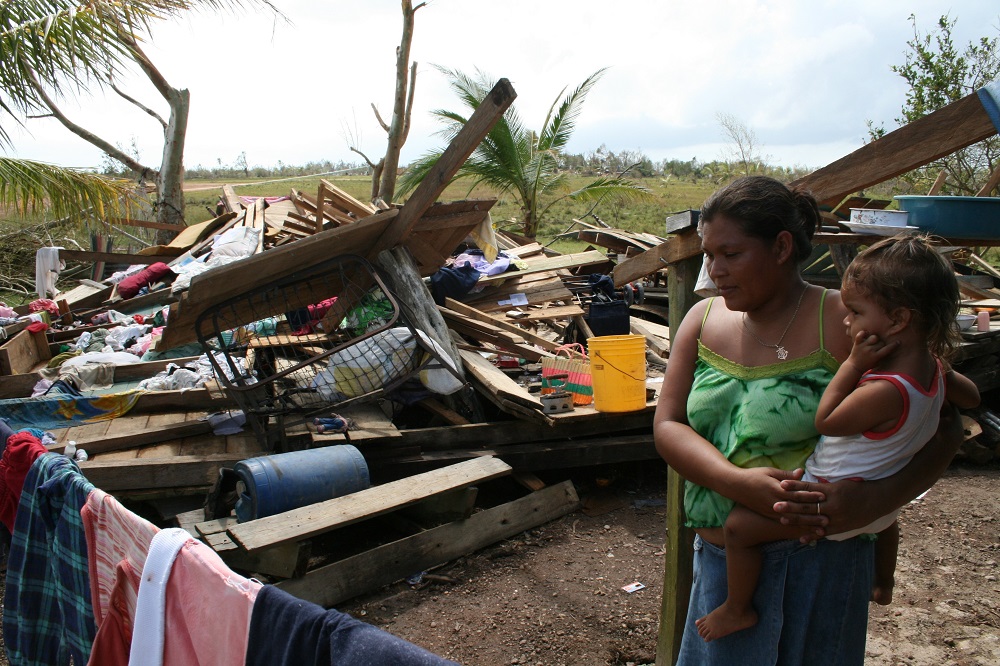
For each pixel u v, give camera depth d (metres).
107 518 2.48
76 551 2.68
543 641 4.07
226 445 5.59
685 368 2.08
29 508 2.97
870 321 1.70
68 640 2.80
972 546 4.96
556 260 10.29
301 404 5.71
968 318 7.07
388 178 13.96
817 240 2.99
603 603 4.45
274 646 1.78
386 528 5.48
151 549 2.15
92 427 5.66
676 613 3.04
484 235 7.64
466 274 8.86
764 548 1.89
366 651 1.59
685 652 2.15
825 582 1.87
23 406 5.63
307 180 41.41
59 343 8.39
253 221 11.79
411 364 5.91
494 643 4.07
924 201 3.12
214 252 10.16
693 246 2.90
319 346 7.02
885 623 4.05
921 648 3.80
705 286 2.75
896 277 1.65
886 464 1.73
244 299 6.02
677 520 3.01
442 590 4.66
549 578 4.77
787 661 1.91
